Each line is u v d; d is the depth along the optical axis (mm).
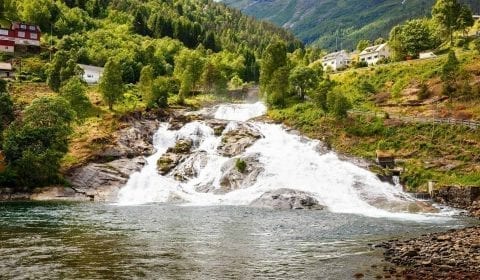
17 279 27672
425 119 93062
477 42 120812
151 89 110062
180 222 51438
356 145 92000
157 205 67438
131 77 145375
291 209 64625
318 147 90500
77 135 89188
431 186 74625
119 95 105438
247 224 50719
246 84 178500
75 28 184125
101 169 80375
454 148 83562
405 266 31672
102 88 104125
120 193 75875
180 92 125125
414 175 78812
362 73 130500
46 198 74000
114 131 92375
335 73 151250
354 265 32219
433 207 66062
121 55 154625
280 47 121875
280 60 121500
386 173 79688
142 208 63594
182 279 28359
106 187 77312
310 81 116750
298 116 104688
